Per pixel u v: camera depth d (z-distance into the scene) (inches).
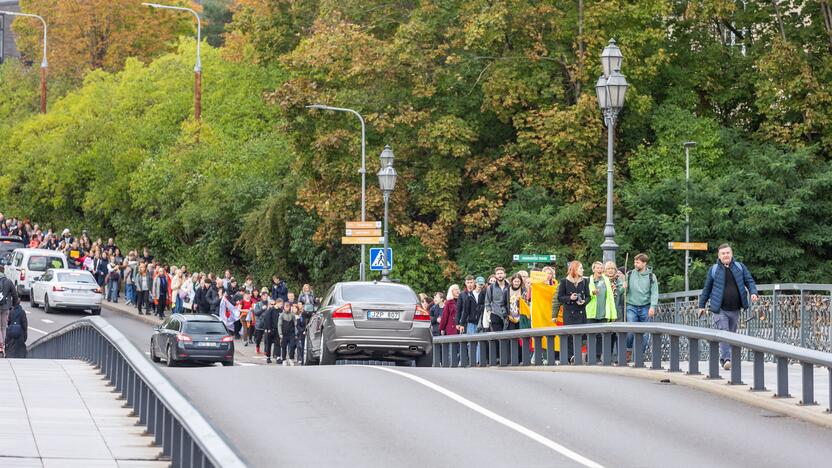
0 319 2733.8
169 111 6318.9
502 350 2370.8
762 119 4303.6
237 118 6097.4
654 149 4079.7
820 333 2279.8
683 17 4301.2
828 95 3932.1
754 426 1369.3
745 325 2492.6
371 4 4549.7
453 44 4207.7
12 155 7401.6
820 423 1380.4
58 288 4800.7
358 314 2304.4
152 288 4746.6
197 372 1892.2
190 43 6574.8
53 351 2997.0
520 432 1312.7
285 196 4926.2
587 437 1288.1
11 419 1412.4
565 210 3973.9
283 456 1179.9
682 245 2957.7
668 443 1258.6
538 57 4092.0
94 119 6525.6
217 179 5516.7
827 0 4050.2
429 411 1460.4
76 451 1221.1
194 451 1008.2
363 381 1759.4
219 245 5546.3
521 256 2773.1
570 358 2258.9
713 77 4301.2
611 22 4060.0
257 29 5260.8
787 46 3941.9
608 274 2160.4
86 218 6835.6
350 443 1249.4
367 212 4284.0
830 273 3826.3
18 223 6638.8
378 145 4365.2
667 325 1788.9
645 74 4057.6
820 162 3909.9
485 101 4158.5
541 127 4030.5
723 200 3796.8
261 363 3673.7
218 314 4215.1
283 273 5167.3
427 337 2321.6
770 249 3789.4
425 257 4345.5
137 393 1467.8
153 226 5935.0
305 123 4377.5
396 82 4271.7
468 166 4261.8
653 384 1734.7
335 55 4281.5
